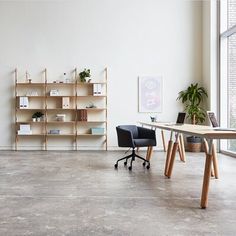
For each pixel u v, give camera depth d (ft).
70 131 24.90
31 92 24.84
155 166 16.61
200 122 24.38
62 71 24.95
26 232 7.01
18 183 12.32
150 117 22.91
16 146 24.57
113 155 21.39
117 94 24.94
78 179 13.12
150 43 25.09
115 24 25.05
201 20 25.07
